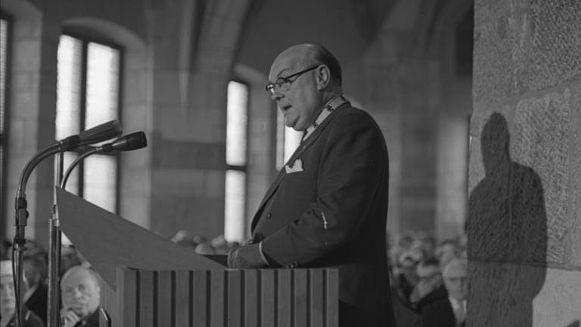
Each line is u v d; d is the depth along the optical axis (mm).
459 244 16625
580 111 3254
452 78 27109
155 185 20812
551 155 3420
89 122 19688
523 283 3561
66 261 10961
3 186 18047
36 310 8070
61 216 2867
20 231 3461
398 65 24719
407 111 24891
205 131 21406
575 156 3281
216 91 21516
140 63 20703
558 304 3332
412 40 24703
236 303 2627
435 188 25312
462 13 24844
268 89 3455
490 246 3799
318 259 3184
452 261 7961
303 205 3262
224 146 21781
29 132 18031
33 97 18031
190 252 2885
